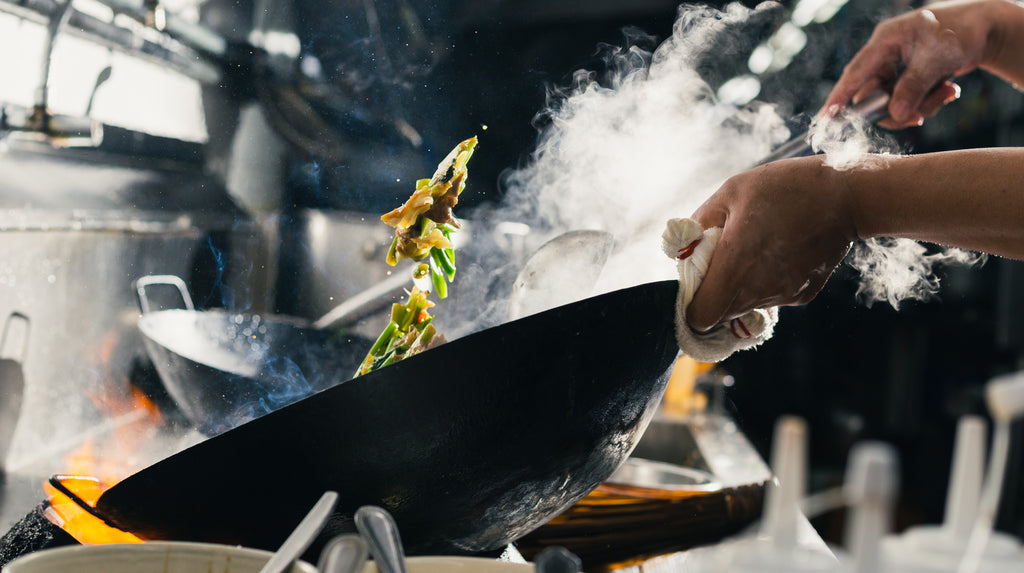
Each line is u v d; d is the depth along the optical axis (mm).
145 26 2125
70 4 1725
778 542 819
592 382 963
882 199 1048
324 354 1707
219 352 1645
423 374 924
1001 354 4914
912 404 5371
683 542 1204
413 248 1159
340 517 959
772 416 5477
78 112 2014
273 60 2762
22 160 1807
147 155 2324
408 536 982
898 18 1335
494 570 868
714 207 1077
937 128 4559
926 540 915
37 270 1782
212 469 944
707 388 3117
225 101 2670
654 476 1641
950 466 5016
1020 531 3645
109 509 983
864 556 691
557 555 796
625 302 964
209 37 2461
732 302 1033
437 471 950
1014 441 3711
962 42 1326
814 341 5578
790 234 1038
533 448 959
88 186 2070
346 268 2762
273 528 967
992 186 1027
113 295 2053
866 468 703
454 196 1159
